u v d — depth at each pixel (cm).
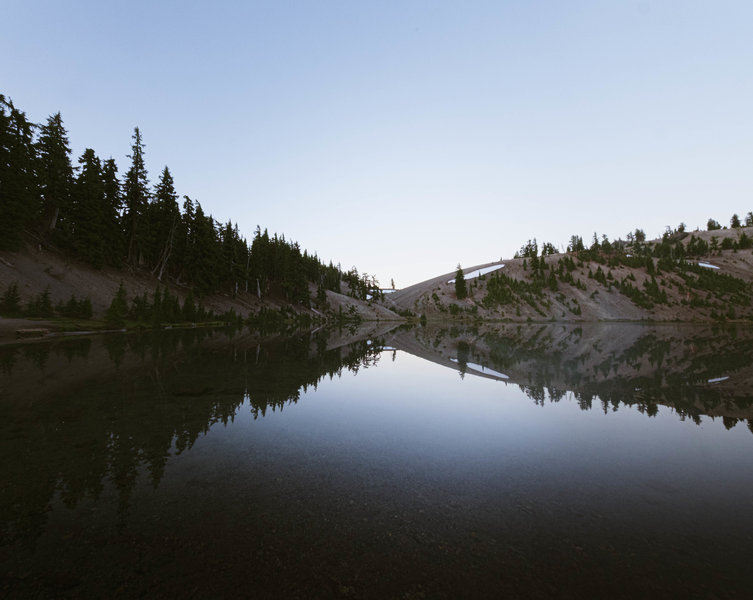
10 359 1534
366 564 312
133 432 684
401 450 606
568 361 1959
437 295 16125
